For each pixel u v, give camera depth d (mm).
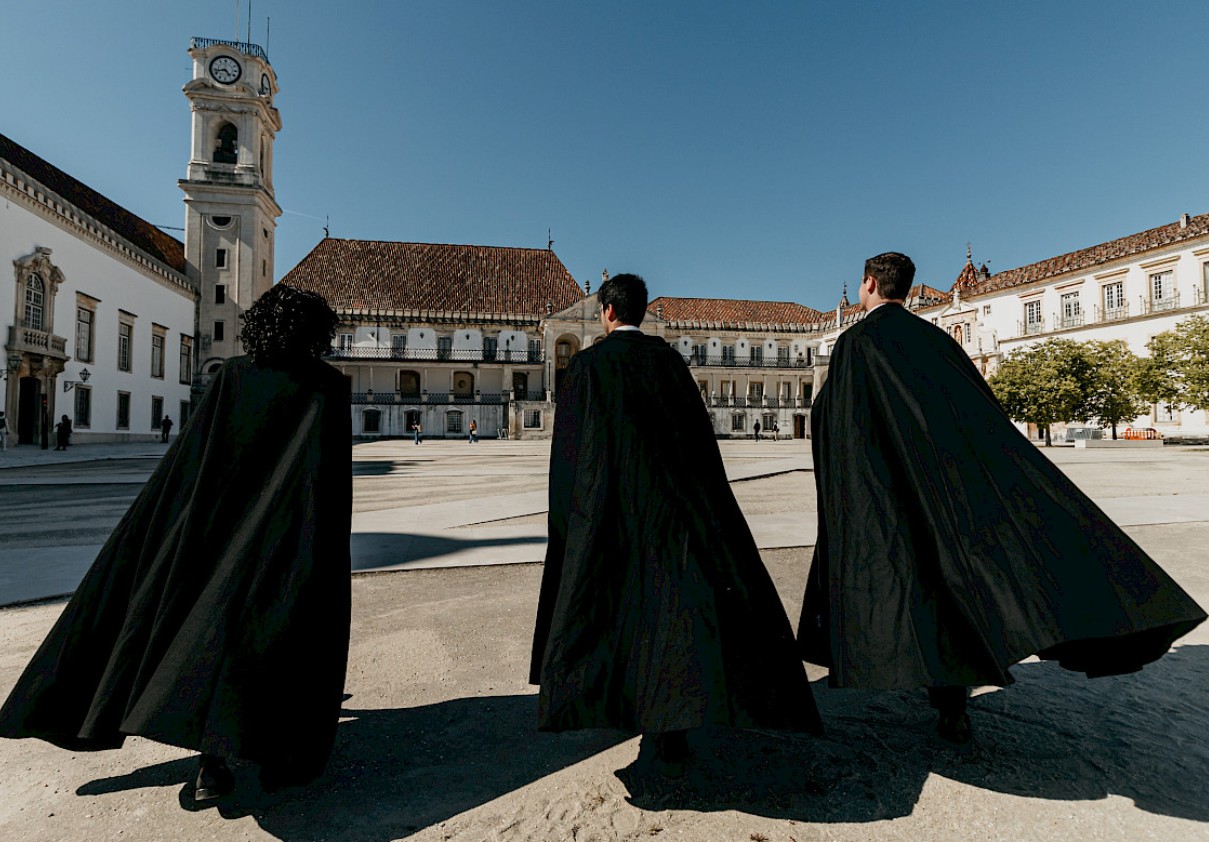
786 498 10055
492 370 58688
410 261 60562
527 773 2156
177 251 50062
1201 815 1862
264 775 1784
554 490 2195
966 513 1979
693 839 1775
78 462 19812
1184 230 37281
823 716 2596
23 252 29578
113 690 1790
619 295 2369
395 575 4934
